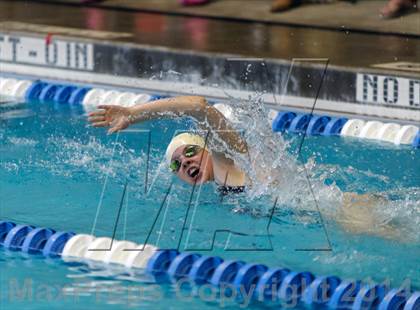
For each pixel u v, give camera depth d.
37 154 18.58
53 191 16.45
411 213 15.09
